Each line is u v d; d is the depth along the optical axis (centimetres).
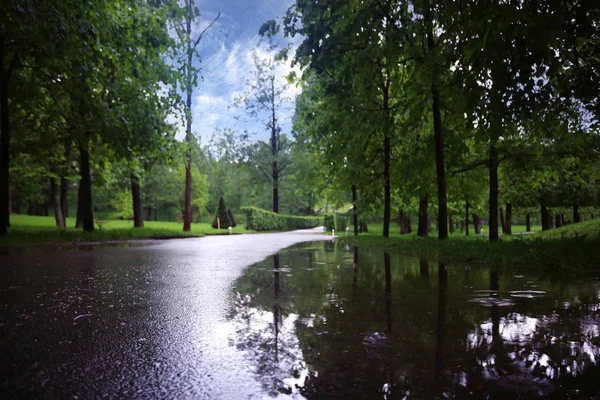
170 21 1948
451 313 372
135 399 201
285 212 7756
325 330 321
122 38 1680
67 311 400
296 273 681
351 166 1772
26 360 258
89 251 1178
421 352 265
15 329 333
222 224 4538
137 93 1875
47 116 1966
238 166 4900
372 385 213
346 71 1102
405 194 1844
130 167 2467
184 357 263
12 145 2000
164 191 6656
